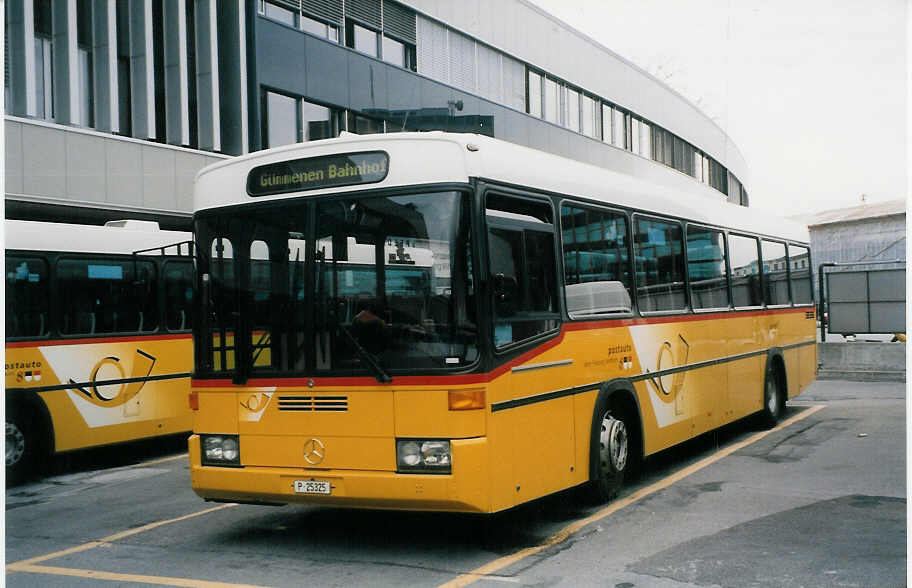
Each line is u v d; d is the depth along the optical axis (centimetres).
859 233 2875
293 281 681
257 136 2133
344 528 779
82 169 1758
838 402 1603
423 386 630
